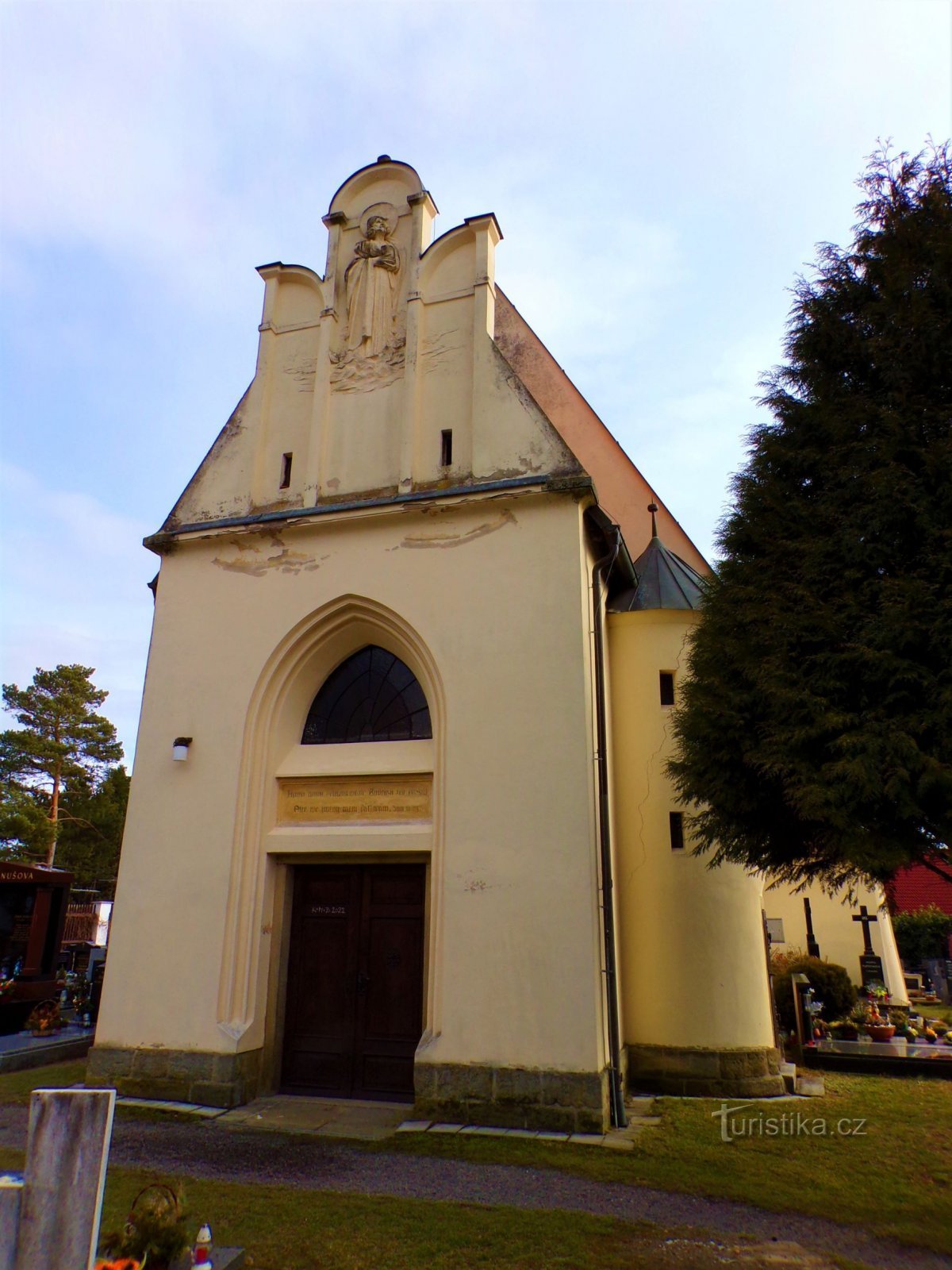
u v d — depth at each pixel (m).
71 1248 4.14
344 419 12.88
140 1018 10.80
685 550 17.05
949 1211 6.79
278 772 11.73
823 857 9.27
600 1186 7.38
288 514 12.16
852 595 7.96
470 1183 7.45
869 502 8.07
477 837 10.20
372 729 12.01
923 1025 14.98
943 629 7.29
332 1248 6.00
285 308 14.00
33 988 15.30
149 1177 7.54
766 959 12.39
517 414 11.81
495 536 11.30
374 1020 10.79
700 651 9.55
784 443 9.19
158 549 12.88
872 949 19.22
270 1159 8.15
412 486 12.03
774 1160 8.08
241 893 11.08
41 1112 4.31
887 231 8.95
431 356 12.71
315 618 11.86
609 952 10.07
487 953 9.77
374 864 11.30
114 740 45.00
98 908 21.98
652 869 12.19
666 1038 11.44
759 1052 11.34
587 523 11.62
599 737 11.12
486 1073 9.38
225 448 13.37
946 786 6.91
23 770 41.84
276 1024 11.07
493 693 10.68
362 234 13.75
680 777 9.82
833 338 9.02
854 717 7.53
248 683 11.81
